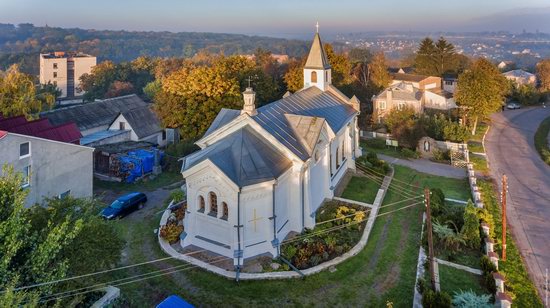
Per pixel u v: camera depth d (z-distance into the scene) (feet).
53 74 491.31
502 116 270.05
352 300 77.10
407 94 245.45
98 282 68.90
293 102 125.08
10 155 97.76
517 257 92.22
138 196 119.24
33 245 54.60
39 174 105.81
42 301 53.21
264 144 96.02
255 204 87.66
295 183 97.40
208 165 85.40
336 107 145.48
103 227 66.54
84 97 415.44
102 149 155.33
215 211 90.99
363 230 103.14
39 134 121.19
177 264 87.76
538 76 397.80
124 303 74.02
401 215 114.32
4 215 54.13
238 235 85.76
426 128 194.18
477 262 89.40
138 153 154.51
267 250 90.07
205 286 80.74
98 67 434.71
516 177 150.71
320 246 91.66
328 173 119.55
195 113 163.73
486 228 97.14
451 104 262.88
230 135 97.09
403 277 84.17
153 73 451.12
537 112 283.79
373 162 155.02
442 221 104.83
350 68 314.35
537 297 78.02
